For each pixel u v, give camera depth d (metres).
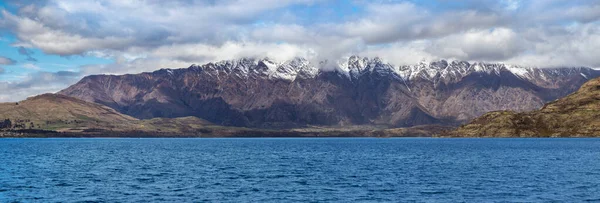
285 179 119.31
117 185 107.75
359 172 135.75
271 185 108.44
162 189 102.00
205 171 139.38
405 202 87.50
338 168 149.12
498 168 146.62
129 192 97.88
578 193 95.88
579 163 163.38
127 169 145.50
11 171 136.88
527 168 146.00
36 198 90.69
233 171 139.62
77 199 89.81
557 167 148.62
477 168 147.00
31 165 158.00
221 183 111.75
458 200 89.19
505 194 95.25
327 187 105.31
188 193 97.00
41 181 113.69
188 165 161.00
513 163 165.12
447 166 154.50
